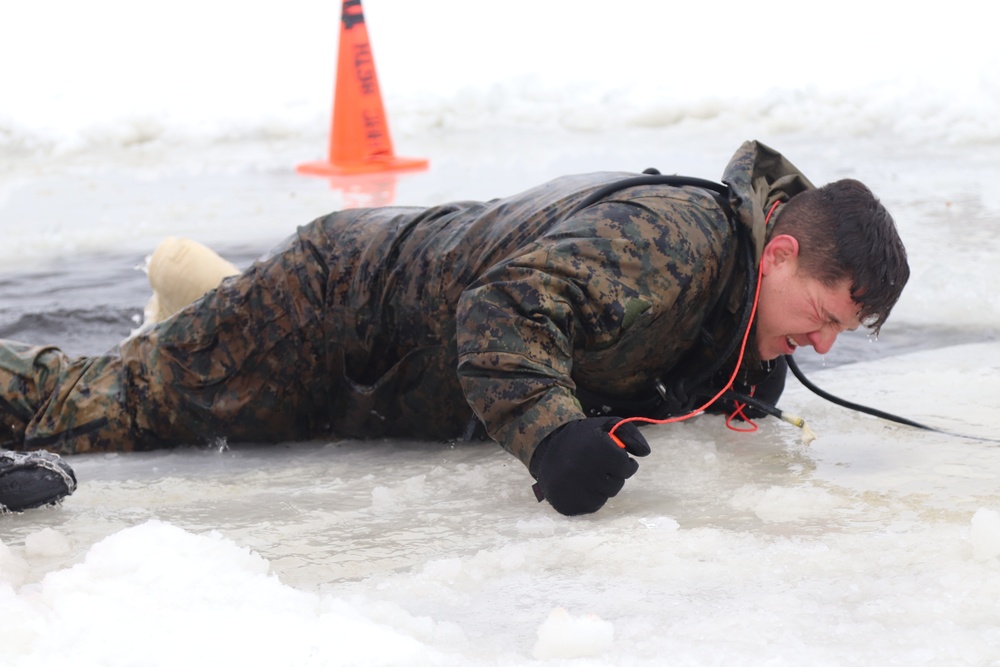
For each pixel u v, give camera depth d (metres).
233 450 7.17
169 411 7.06
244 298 6.88
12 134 23.78
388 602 4.12
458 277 6.29
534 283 5.38
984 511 4.51
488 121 25.05
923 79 22.86
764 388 6.86
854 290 5.58
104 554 4.25
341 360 6.83
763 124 22.58
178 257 8.74
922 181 16.19
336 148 19.88
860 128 21.67
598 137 22.64
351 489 6.06
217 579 4.12
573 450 5.09
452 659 3.66
